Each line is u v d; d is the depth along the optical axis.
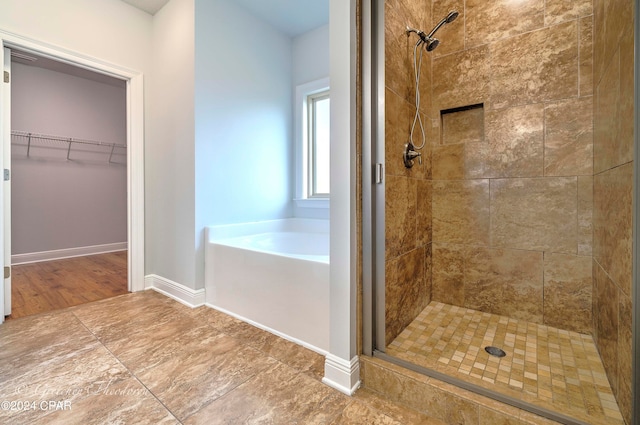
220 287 2.16
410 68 1.73
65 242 3.92
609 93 1.24
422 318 1.84
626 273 1.00
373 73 1.35
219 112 2.40
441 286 2.11
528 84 1.76
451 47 2.01
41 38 2.07
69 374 1.38
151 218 2.67
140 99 2.59
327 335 1.56
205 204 2.30
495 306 1.91
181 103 2.33
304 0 2.50
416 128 1.81
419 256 1.90
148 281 2.67
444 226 2.08
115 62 2.43
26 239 3.62
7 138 2.02
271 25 2.86
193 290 2.25
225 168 2.45
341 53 1.29
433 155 2.10
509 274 1.86
